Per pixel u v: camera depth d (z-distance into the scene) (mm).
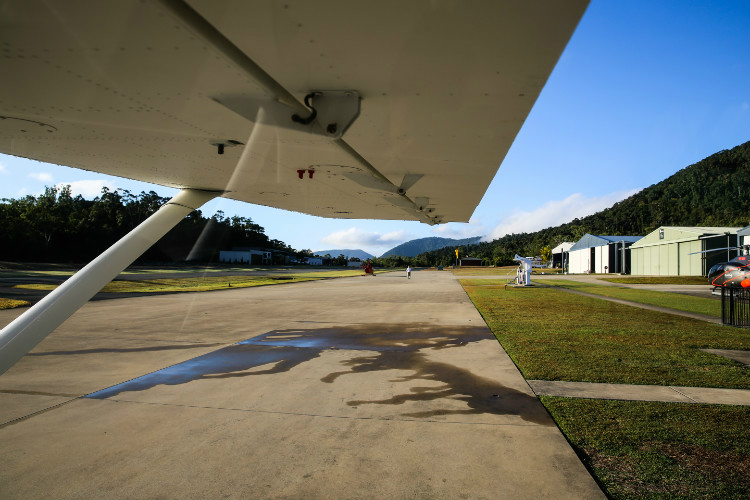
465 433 2908
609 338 6492
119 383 4141
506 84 2307
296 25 1784
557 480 2270
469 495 2129
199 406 3490
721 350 5602
